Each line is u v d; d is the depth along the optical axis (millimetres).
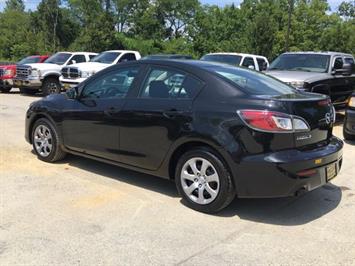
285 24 59156
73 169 6496
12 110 12711
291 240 4355
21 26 87875
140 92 5570
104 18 62875
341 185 6152
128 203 5215
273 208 5199
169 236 4363
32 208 4969
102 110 5844
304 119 4723
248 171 4605
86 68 16156
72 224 4574
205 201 4941
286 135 4566
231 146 4656
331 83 11438
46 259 3848
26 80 17297
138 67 5719
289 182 4539
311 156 4664
